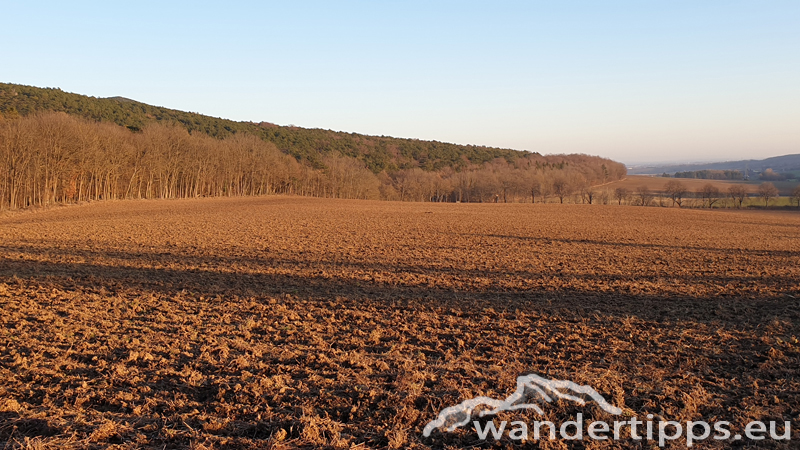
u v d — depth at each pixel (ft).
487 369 28.27
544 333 36.14
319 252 78.84
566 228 133.18
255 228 117.08
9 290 47.01
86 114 352.08
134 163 229.66
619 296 49.73
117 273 57.82
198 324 36.70
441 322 38.96
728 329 37.37
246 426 21.30
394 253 79.20
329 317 40.01
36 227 112.16
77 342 31.83
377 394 24.54
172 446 19.74
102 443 19.90
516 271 64.28
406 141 606.14
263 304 44.01
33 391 24.16
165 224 123.03
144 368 27.58
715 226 159.84
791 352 31.30
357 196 356.79
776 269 69.92
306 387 25.32
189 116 498.69
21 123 175.63
